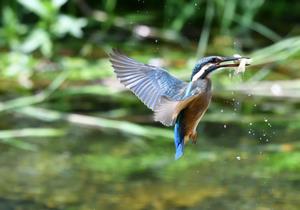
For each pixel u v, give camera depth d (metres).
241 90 13.18
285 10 17.45
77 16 16.03
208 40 15.58
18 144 11.34
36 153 10.99
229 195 9.43
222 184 9.80
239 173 10.16
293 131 11.61
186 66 14.09
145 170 10.36
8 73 14.08
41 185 9.83
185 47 15.32
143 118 12.29
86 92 13.12
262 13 17.30
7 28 15.00
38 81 13.69
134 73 5.96
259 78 13.38
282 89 13.20
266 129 11.70
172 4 16.12
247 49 15.12
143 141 11.54
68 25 14.69
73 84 13.50
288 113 12.34
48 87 13.38
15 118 12.33
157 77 5.93
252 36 15.95
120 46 15.28
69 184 9.87
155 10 16.97
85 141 11.46
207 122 12.10
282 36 15.77
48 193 9.57
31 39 14.55
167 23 16.03
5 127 11.89
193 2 16.08
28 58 14.52
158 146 11.32
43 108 12.63
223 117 12.26
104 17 15.98
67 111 12.52
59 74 13.98
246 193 9.49
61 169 10.38
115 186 9.79
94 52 15.00
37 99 12.86
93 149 11.16
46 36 14.57
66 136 11.65
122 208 9.07
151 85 5.89
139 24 16.16
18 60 14.48
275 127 11.78
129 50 15.05
